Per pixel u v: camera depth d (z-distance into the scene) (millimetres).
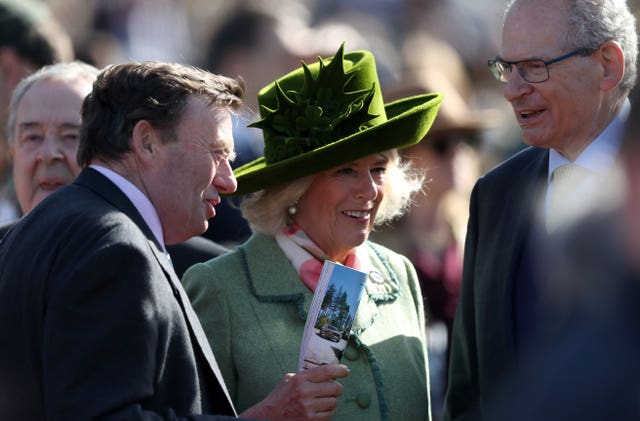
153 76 11836
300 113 14227
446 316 19906
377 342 14164
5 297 11156
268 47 27188
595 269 6309
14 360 10969
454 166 20953
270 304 14008
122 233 10898
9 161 19250
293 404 12297
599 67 13375
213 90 12031
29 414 10859
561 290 6555
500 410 6727
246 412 12445
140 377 10500
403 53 35156
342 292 12516
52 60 20391
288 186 14250
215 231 19797
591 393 6152
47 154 15516
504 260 13781
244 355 13641
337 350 12477
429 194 20766
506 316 13523
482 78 37969
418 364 14469
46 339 10539
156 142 11773
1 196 19281
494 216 14336
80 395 10289
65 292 10539
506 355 13461
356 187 14203
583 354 6250
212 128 11961
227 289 13977
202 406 11570
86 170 11922
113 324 10477
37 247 11102
